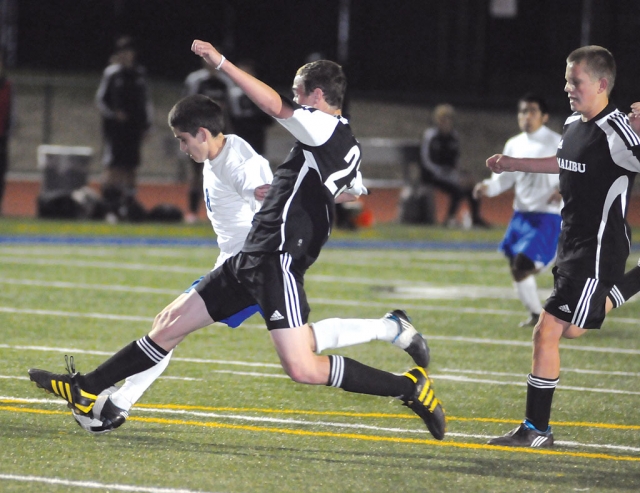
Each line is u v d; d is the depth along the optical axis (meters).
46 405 20.69
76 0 118.81
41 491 15.28
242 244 18.45
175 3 119.88
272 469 16.81
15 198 68.88
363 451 18.12
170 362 25.42
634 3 118.31
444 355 27.38
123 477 16.12
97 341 27.62
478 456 17.97
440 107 62.97
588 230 18.14
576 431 20.00
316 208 17.16
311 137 16.91
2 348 26.28
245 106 55.22
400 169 87.69
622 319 34.16
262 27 120.88
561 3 118.31
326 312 33.53
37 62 118.50
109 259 45.00
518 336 30.30
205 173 18.62
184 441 18.44
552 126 99.12
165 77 118.81
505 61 118.81
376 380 17.58
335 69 17.97
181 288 37.44
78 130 93.31
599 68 17.81
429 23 119.44
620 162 17.80
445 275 43.44
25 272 40.16
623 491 16.06
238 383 23.36
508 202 77.81
